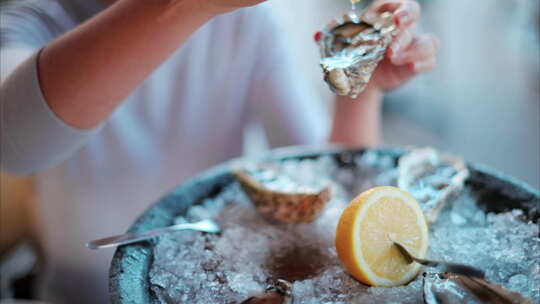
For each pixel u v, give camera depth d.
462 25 1.93
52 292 0.88
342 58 0.40
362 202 0.41
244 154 0.89
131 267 0.42
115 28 0.44
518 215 0.45
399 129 1.60
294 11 2.04
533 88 1.67
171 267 0.43
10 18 0.70
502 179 0.49
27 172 0.55
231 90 0.83
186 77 0.80
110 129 0.79
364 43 0.40
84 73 0.45
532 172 1.29
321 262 0.44
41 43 0.72
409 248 0.41
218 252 0.45
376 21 0.41
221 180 0.54
